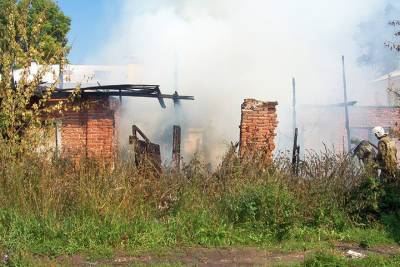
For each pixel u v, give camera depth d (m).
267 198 8.65
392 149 10.30
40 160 8.73
